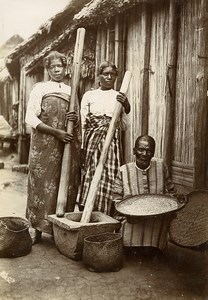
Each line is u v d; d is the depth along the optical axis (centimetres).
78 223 282
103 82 333
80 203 329
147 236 286
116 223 288
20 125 671
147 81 417
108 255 266
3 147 727
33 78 659
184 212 312
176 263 285
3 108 778
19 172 604
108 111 330
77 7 511
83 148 335
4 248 286
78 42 320
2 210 405
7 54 648
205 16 328
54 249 308
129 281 259
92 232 281
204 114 332
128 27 454
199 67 331
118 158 326
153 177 303
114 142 325
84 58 507
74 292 244
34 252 301
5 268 271
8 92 773
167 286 254
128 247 296
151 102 416
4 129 742
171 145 382
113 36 469
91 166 326
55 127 311
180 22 370
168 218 284
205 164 337
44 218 313
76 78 316
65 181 307
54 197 313
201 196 309
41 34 580
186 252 304
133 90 443
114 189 306
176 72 376
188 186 356
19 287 248
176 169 374
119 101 314
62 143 312
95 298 238
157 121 406
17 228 313
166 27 390
